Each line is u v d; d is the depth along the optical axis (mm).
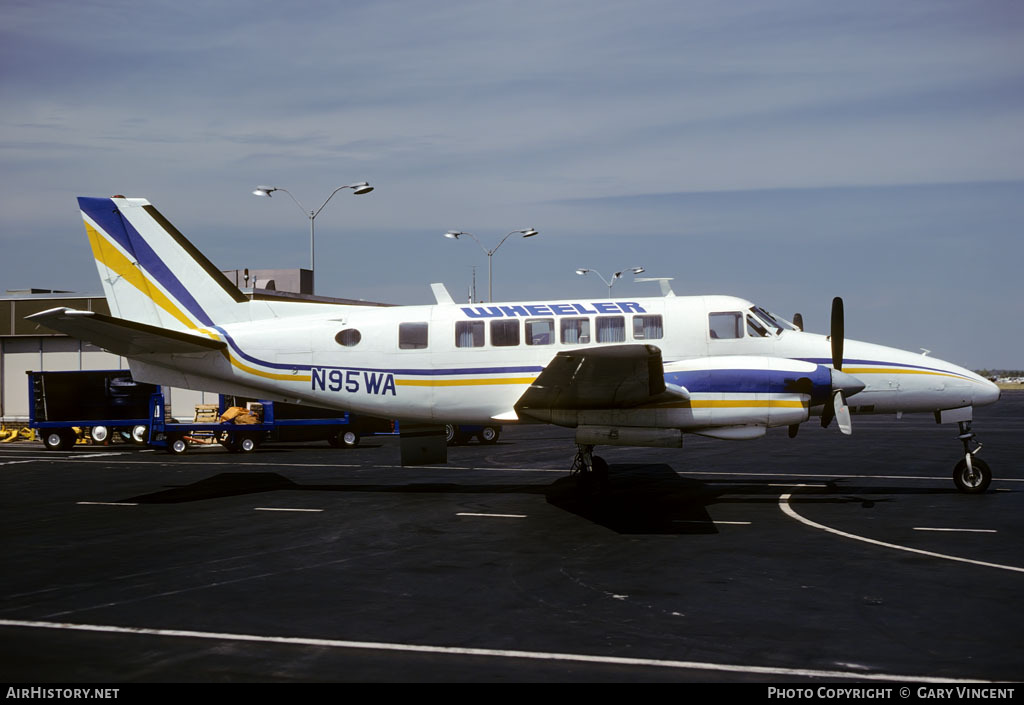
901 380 14625
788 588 8484
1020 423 38031
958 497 14609
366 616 7602
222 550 10594
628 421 13703
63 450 27047
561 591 8453
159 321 16062
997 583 8617
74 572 9422
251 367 15633
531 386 12852
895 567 9359
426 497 15102
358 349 15344
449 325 15125
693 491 15555
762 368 13484
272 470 20031
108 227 16047
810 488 15891
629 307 14906
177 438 25359
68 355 35812
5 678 6105
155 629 7262
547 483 17016
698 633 7035
